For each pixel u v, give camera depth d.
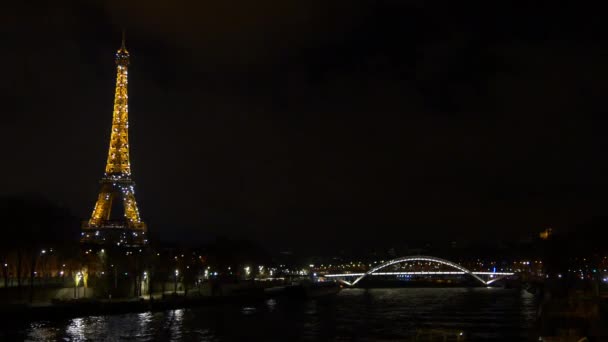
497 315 194.00
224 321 168.25
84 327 143.50
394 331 149.25
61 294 179.25
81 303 164.62
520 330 148.75
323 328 155.50
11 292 159.25
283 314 197.88
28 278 176.50
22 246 165.38
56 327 141.62
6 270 164.25
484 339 131.88
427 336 98.62
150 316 174.50
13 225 167.62
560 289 193.75
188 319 170.25
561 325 117.69
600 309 129.75
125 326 148.00
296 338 136.12
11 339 122.75
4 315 139.25
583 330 110.19
